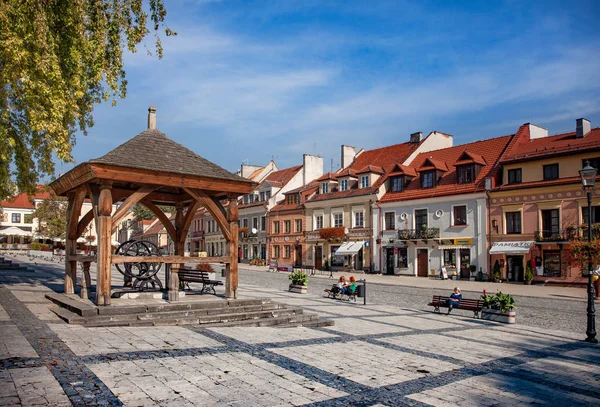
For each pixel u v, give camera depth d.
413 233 40.75
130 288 16.48
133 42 15.16
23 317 11.58
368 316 17.22
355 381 8.20
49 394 6.35
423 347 11.72
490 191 36.19
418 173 43.84
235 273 14.82
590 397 8.17
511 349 12.13
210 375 7.86
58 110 13.30
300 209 52.03
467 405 7.36
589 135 33.94
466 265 37.78
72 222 15.43
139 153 13.41
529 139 39.00
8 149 17.14
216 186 14.21
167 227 17.28
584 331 16.03
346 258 46.59
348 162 53.88
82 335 9.90
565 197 32.50
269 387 7.48
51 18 13.87
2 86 14.52
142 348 9.20
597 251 26.23
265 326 13.31
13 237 81.56
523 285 33.12
